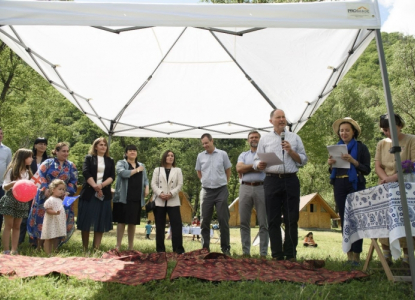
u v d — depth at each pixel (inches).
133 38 267.1
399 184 147.3
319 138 1105.4
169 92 338.6
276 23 160.2
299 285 144.6
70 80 297.7
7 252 213.6
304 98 318.3
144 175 274.2
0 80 920.9
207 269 168.7
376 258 231.9
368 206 165.2
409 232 143.0
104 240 366.9
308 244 507.5
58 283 138.0
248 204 254.2
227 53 295.0
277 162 199.5
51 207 221.0
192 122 379.2
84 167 256.2
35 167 270.1
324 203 1203.2
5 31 224.4
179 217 264.1
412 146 179.2
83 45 260.2
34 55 257.1
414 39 979.9
